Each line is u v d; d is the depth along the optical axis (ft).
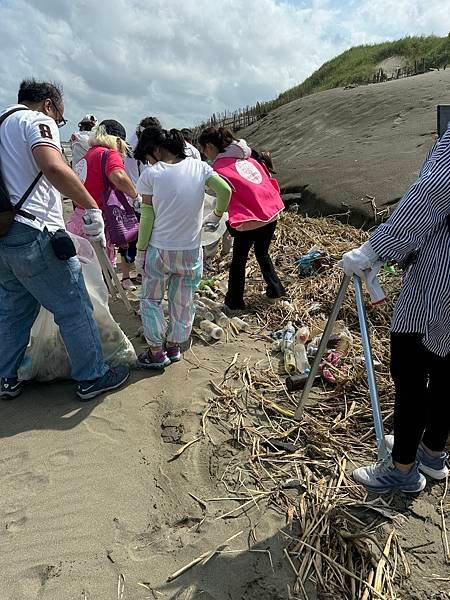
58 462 9.26
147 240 11.46
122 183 14.53
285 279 18.13
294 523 8.00
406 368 7.63
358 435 10.03
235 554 7.45
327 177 30.48
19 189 9.32
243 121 84.43
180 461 9.34
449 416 8.23
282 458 9.42
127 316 15.57
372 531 7.73
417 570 7.20
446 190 6.42
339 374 11.57
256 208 14.79
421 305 7.22
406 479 8.23
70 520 8.05
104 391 11.28
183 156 11.75
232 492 8.64
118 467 9.15
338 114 46.47
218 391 11.39
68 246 9.56
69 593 6.89
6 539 7.73
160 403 11.00
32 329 11.28
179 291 12.03
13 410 10.80
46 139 9.15
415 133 32.63
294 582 7.04
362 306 8.48
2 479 8.89
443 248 6.98
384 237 6.95
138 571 7.21
